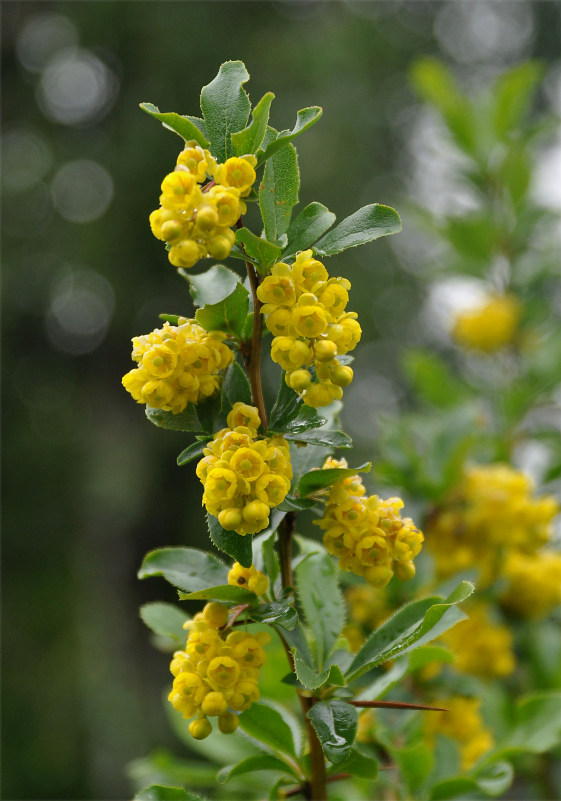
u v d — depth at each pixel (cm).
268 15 306
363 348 274
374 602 58
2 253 279
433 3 323
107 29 283
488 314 90
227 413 45
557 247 95
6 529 266
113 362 292
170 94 270
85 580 267
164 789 45
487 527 63
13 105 303
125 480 260
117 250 267
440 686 58
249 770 48
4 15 303
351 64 295
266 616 44
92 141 295
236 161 43
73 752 220
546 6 305
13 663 238
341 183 266
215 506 43
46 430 286
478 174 98
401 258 281
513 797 86
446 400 87
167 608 50
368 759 46
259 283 45
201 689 44
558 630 76
